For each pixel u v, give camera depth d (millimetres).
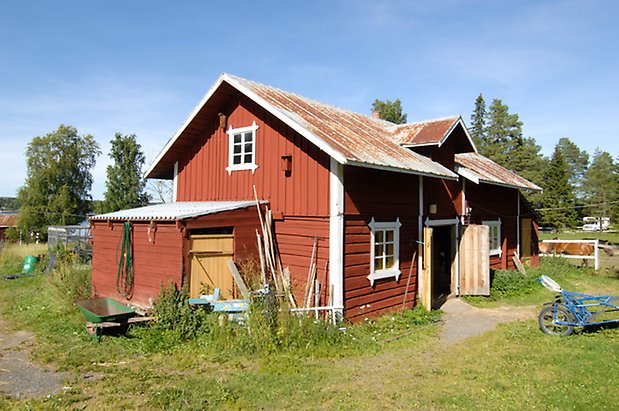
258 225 10602
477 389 6195
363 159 8961
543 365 7168
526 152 52906
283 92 13133
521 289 14359
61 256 17984
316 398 5898
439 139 12258
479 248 13703
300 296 9961
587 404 5582
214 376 6723
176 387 6266
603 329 9320
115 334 8758
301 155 10172
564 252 21625
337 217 9320
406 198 11734
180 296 8891
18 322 10320
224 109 12359
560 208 50625
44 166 47656
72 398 5969
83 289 11852
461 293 13898
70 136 49688
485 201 16344
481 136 59938
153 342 8086
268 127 11016
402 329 9688
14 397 6109
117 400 5891
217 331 8172
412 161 11023
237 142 12047
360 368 7113
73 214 46438
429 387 6293
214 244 9773
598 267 19547
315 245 9727
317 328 8195
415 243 12055
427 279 11633
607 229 51812
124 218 10656
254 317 8102
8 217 50938
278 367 7016
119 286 10875
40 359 7648
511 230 18250
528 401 5738
